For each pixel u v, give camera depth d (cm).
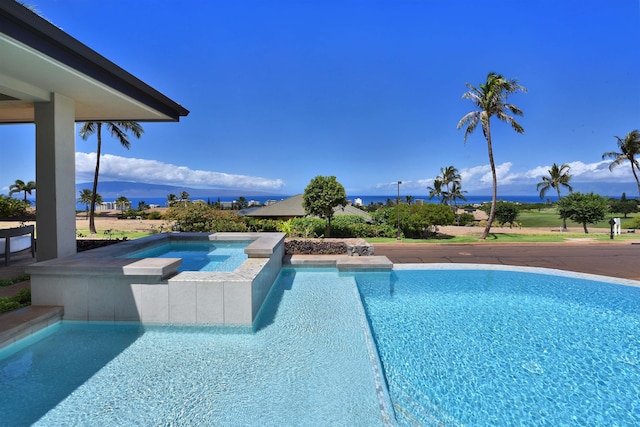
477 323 486
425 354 384
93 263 413
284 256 830
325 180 1761
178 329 402
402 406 279
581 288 672
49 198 529
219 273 436
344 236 1784
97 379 284
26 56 383
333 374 295
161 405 246
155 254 771
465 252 1195
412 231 1958
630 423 261
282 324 422
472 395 299
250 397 258
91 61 451
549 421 262
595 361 368
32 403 248
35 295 412
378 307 556
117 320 409
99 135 1820
